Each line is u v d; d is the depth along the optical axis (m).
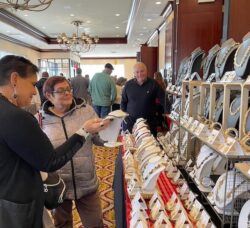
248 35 1.57
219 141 1.53
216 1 4.09
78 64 17.61
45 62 14.91
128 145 2.35
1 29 8.74
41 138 1.03
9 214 1.01
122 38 12.50
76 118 1.73
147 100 3.45
